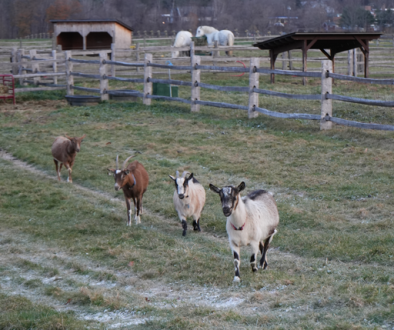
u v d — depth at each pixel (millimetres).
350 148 12992
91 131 17188
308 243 8102
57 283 7387
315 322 5180
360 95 18953
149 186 11938
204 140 15320
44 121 19031
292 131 15211
